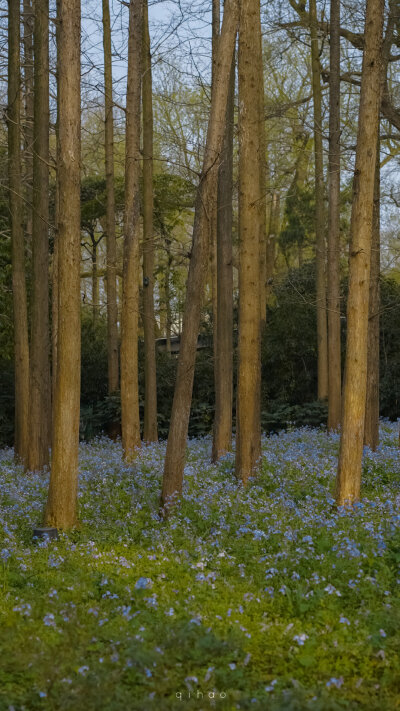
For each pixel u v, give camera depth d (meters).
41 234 16.41
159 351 29.86
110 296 25.39
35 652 5.53
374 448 17.61
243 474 13.42
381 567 7.39
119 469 14.62
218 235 17.75
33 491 12.88
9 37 17.19
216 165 11.56
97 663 5.41
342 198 32.50
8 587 7.39
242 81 13.39
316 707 4.78
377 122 11.25
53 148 30.88
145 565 8.10
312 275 29.14
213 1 17.91
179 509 10.84
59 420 10.27
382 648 5.84
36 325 16.44
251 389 13.59
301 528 9.08
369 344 17.70
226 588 7.23
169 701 4.94
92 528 10.30
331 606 6.66
